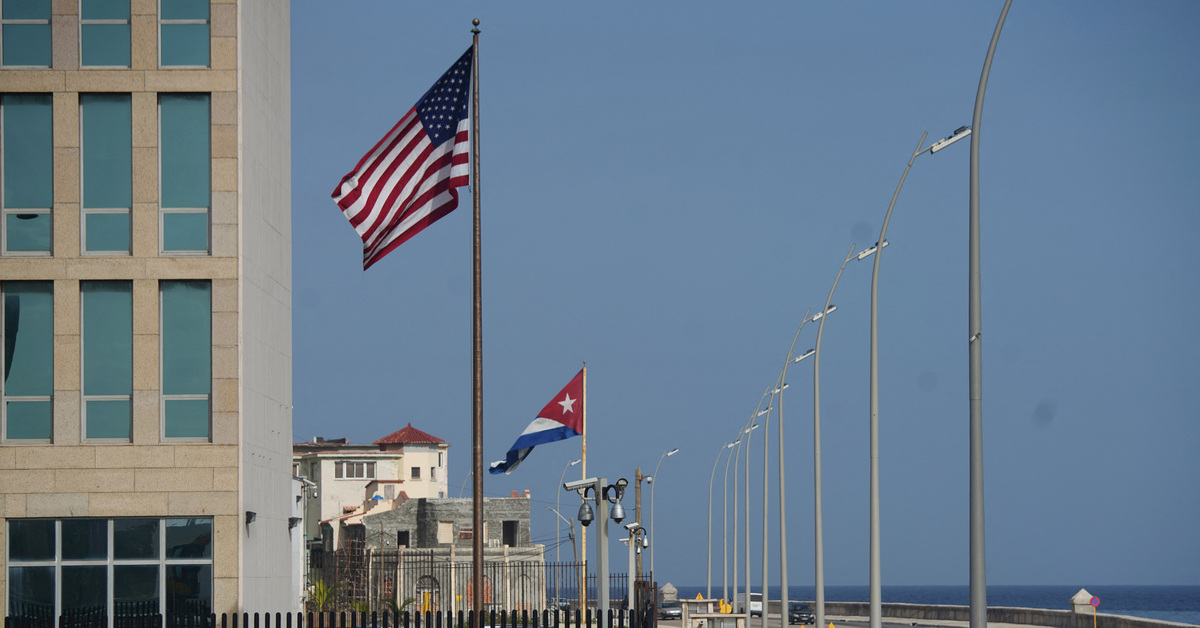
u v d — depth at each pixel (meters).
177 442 118.44
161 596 116.94
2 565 116.00
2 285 118.44
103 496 117.12
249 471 123.88
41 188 119.50
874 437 115.25
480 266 123.88
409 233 118.88
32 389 118.00
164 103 121.50
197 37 121.94
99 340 119.06
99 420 118.38
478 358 123.00
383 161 119.44
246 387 123.19
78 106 120.00
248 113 126.88
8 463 116.69
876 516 113.94
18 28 120.31
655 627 122.44
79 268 118.56
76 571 116.62
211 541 117.88
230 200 120.69
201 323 120.00
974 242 74.88
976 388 73.06
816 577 146.38
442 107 120.56
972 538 72.12
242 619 117.19
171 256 119.75
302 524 189.00
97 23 121.19
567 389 138.88
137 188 119.94
